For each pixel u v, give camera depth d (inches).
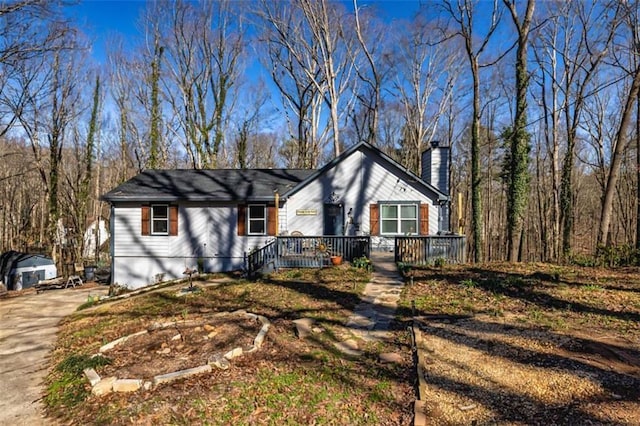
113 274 655.1
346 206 649.6
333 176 652.1
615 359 197.6
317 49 1008.9
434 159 693.9
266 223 650.2
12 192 1385.3
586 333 236.8
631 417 147.7
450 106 1279.5
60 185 1096.2
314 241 533.0
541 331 242.2
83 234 1108.5
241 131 1195.9
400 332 259.4
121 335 301.3
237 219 651.5
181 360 228.5
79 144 1109.1
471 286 366.9
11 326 405.1
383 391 180.7
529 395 168.2
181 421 166.6
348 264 516.1
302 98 1144.2
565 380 178.1
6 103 804.0
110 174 1429.6
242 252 650.2
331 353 228.8
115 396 195.0
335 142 970.1
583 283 364.8
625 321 256.2
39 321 425.4
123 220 657.0
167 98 1076.5
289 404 173.9
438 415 157.6
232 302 376.2
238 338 257.9
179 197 637.9
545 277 391.9
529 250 1357.0
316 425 158.2
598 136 1032.8
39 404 207.2
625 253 486.9
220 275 583.2
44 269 884.6
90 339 308.8
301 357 224.7
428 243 511.5
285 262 522.0
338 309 321.7
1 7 468.1
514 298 323.0
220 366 214.8
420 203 643.5
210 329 279.0
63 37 631.8
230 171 773.9
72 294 643.5
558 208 994.1
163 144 1145.4
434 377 189.5
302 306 336.5
